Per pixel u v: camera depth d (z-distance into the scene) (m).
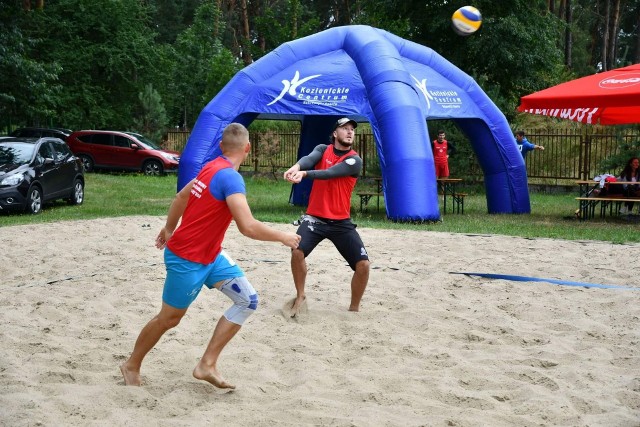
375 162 25.91
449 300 7.74
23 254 10.41
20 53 24.45
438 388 4.99
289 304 7.18
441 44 29.27
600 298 7.86
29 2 33.59
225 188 4.63
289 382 5.25
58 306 7.30
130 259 10.02
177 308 4.81
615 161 19.02
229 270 4.92
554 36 31.38
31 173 16.25
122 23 35.28
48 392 4.80
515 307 7.46
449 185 23.62
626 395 4.93
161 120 34.97
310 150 19.30
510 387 5.11
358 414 4.51
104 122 34.56
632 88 13.30
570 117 16.72
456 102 16.92
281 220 14.65
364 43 16.55
